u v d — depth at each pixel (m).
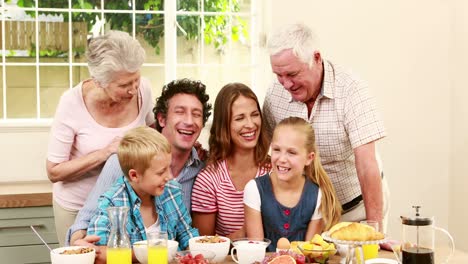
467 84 4.58
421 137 4.72
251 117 2.68
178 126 2.63
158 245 2.12
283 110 2.80
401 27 4.64
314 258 2.19
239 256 2.22
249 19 4.62
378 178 2.55
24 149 4.25
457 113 4.68
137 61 2.50
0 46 4.37
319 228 2.58
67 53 4.48
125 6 4.53
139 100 2.83
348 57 4.56
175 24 4.55
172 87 2.68
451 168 4.75
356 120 2.60
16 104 4.42
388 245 2.40
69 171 2.69
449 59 4.73
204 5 4.59
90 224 2.34
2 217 3.70
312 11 4.48
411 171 4.72
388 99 4.65
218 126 2.71
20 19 4.39
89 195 2.58
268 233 2.60
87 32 4.50
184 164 2.73
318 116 2.68
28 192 3.77
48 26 4.44
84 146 2.75
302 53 2.48
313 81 2.58
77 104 2.73
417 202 4.74
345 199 2.82
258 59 4.56
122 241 2.12
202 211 2.71
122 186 2.39
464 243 4.61
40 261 3.76
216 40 4.62
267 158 2.78
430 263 2.01
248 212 2.59
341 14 4.53
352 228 2.06
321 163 2.76
